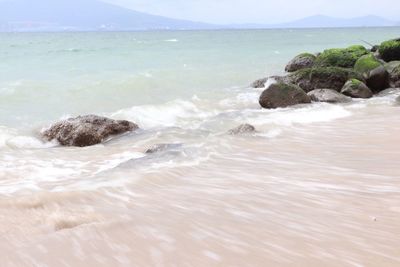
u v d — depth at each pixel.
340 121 12.53
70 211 5.50
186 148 8.95
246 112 14.20
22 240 4.63
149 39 79.00
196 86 20.41
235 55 36.91
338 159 8.42
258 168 7.76
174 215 5.42
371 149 9.22
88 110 14.84
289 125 11.95
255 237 4.79
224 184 6.78
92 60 29.88
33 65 25.81
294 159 8.43
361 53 22.05
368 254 4.41
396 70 18.88
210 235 4.82
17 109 14.34
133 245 4.54
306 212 5.57
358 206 5.80
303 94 15.32
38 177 7.49
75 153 9.54
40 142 10.59
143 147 9.86
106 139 10.78
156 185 6.67
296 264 4.17
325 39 75.44
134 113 14.00
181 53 37.78
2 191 6.50
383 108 14.62
